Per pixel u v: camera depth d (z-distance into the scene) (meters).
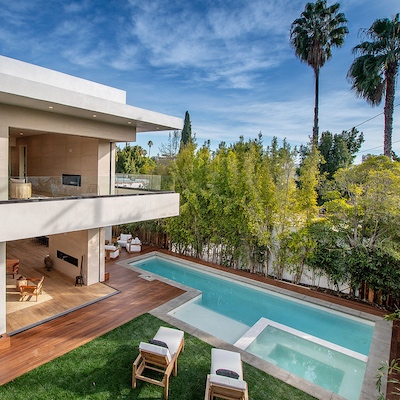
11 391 5.73
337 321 9.94
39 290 9.94
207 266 14.16
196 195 14.62
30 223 7.40
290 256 12.03
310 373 7.17
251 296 11.70
